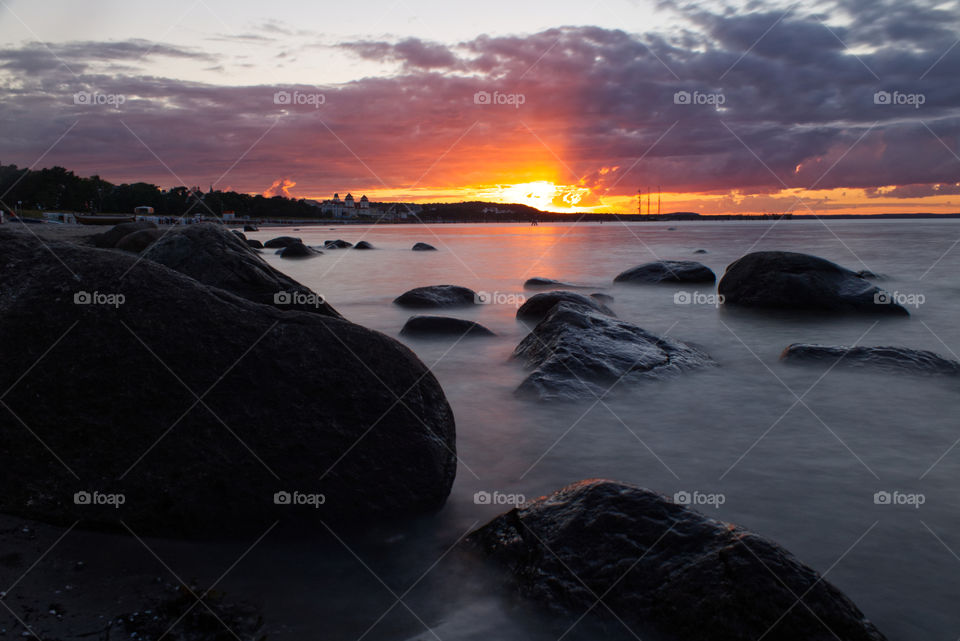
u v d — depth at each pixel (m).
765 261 12.41
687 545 2.92
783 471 4.44
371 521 3.65
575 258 26.92
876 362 7.05
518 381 6.84
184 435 3.51
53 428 3.46
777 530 3.60
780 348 8.66
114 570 3.03
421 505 3.78
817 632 2.56
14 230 4.22
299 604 2.86
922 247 30.47
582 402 5.98
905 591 3.02
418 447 3.83
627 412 5.75
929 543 3.45
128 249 11.10
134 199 101.56
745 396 6.23
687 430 5.30
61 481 3.38
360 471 3.69
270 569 3.17
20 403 3.47
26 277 3.84
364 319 10.89
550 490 4.17
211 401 3.60
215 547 3.36
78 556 3.10
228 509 3.47
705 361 7.43
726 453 4.80
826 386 6.53
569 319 7.64
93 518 3.34
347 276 18.81
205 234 6.34
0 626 2.45
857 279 11.87
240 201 105.56
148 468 3.42
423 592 3.00
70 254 3.97
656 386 6.44
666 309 12.22
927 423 5.42
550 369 6.53
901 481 4.27
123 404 3.52
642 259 26.23
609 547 3.00
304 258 25.14
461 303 12.32
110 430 3.47
